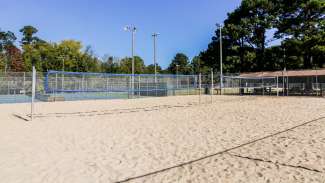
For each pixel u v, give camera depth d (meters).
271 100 15.00
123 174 3.16
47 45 55.59
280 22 30.48
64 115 8.77
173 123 6.90
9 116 8.53
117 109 10.70
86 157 3.84
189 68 63.06
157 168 3.36
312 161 3.52
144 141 4.84
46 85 16.66
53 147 4.41
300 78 23.86
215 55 34.50
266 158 3.70
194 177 3.02
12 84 19.80
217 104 12.54
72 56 53.09
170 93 22.77
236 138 5.03
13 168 3.36
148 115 8.66
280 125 6.37
